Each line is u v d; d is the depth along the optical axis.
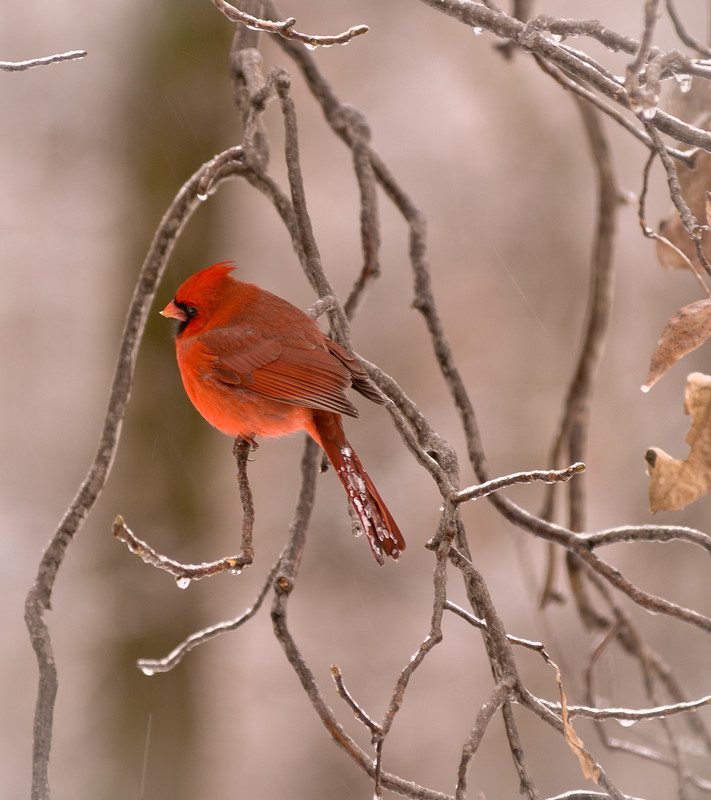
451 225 15.92
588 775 3.67
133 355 5.31
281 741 13.10
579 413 7.05
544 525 5.07
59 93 13.59
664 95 5.87
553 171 15.97
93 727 11.55
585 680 6.80
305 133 15.32
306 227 4.82
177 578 3.67
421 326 15.61
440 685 13.73
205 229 11.73
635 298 15.50
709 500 13.44
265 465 14.63
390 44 15.48
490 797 12.70
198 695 11.91
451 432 15.06
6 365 13.46
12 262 13.60
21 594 12.20
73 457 13.21
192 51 11.52
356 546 14.34
